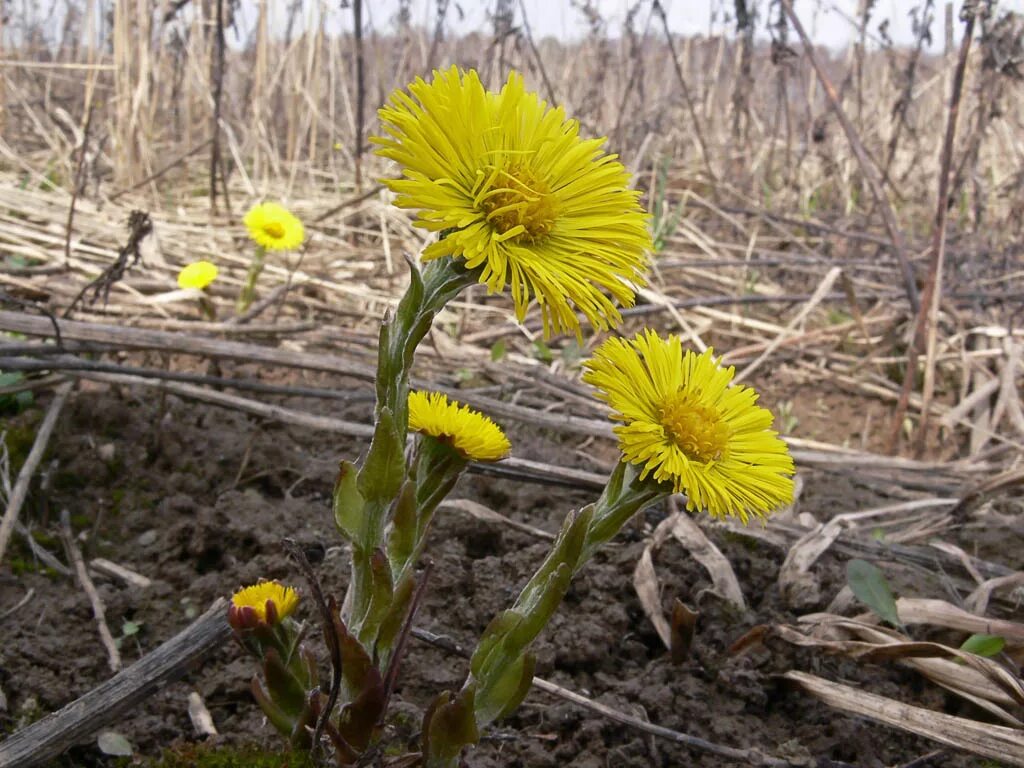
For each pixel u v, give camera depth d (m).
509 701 0.10
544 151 0.09
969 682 0.15
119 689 0.12
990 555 0.20
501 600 0.16
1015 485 0.20
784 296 0.34
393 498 0.10
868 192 0.53
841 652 0.15
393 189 0.08
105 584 0.17
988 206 0.45
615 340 0.10
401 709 0.13
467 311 0.32
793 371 0.32
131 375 0.20
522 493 0.20
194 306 0.30
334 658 0.10
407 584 0.10
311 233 0.38
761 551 0.18
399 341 0.09
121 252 0.22
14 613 0.16
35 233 0.32
